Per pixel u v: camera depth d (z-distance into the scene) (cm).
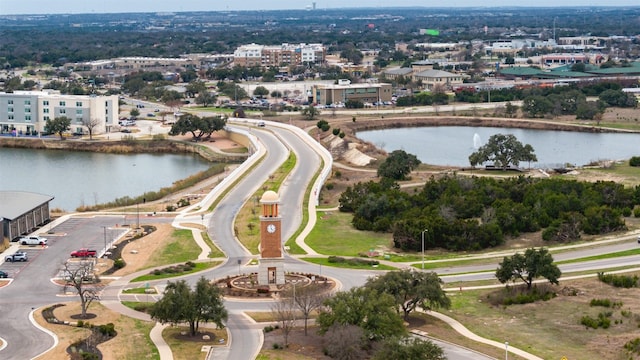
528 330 15425
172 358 14075
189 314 14962
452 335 15162
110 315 16400
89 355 13975
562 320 15900
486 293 17888
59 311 16625
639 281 18100
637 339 14362
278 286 17962
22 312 16588
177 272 19388
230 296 17562
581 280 18450
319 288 17550
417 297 15988
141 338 15050
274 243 18000
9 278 19000
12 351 14412
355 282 18538
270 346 14650
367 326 14475
